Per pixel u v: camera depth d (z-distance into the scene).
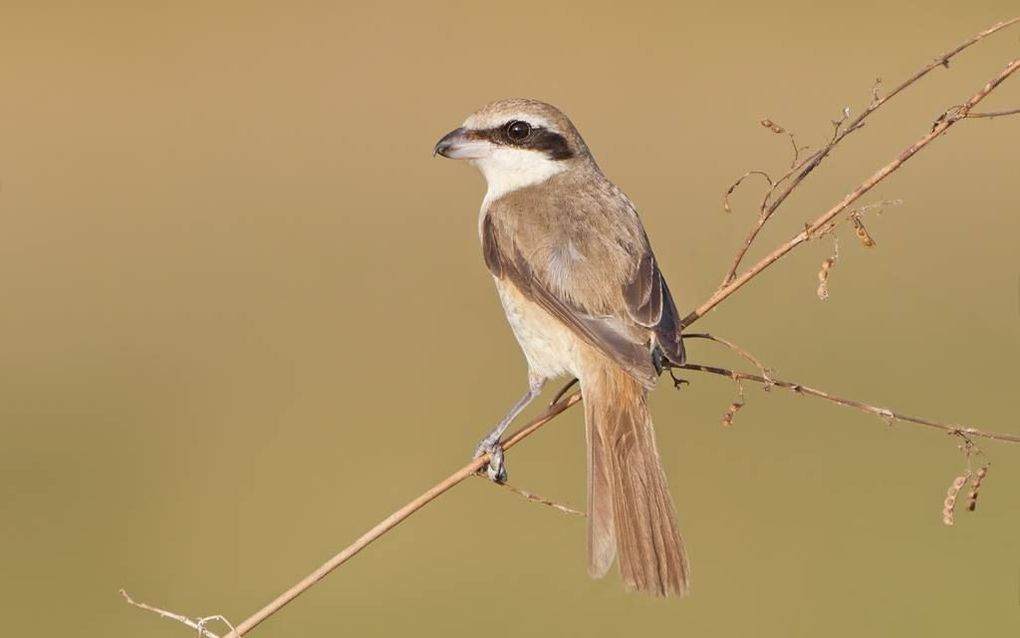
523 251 7.12
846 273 15.05
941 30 21.59
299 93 21.22
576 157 7.66
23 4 23.11
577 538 11.57
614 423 6.64
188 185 18.33
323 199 18.00
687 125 19.42
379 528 6.19
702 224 16.28
